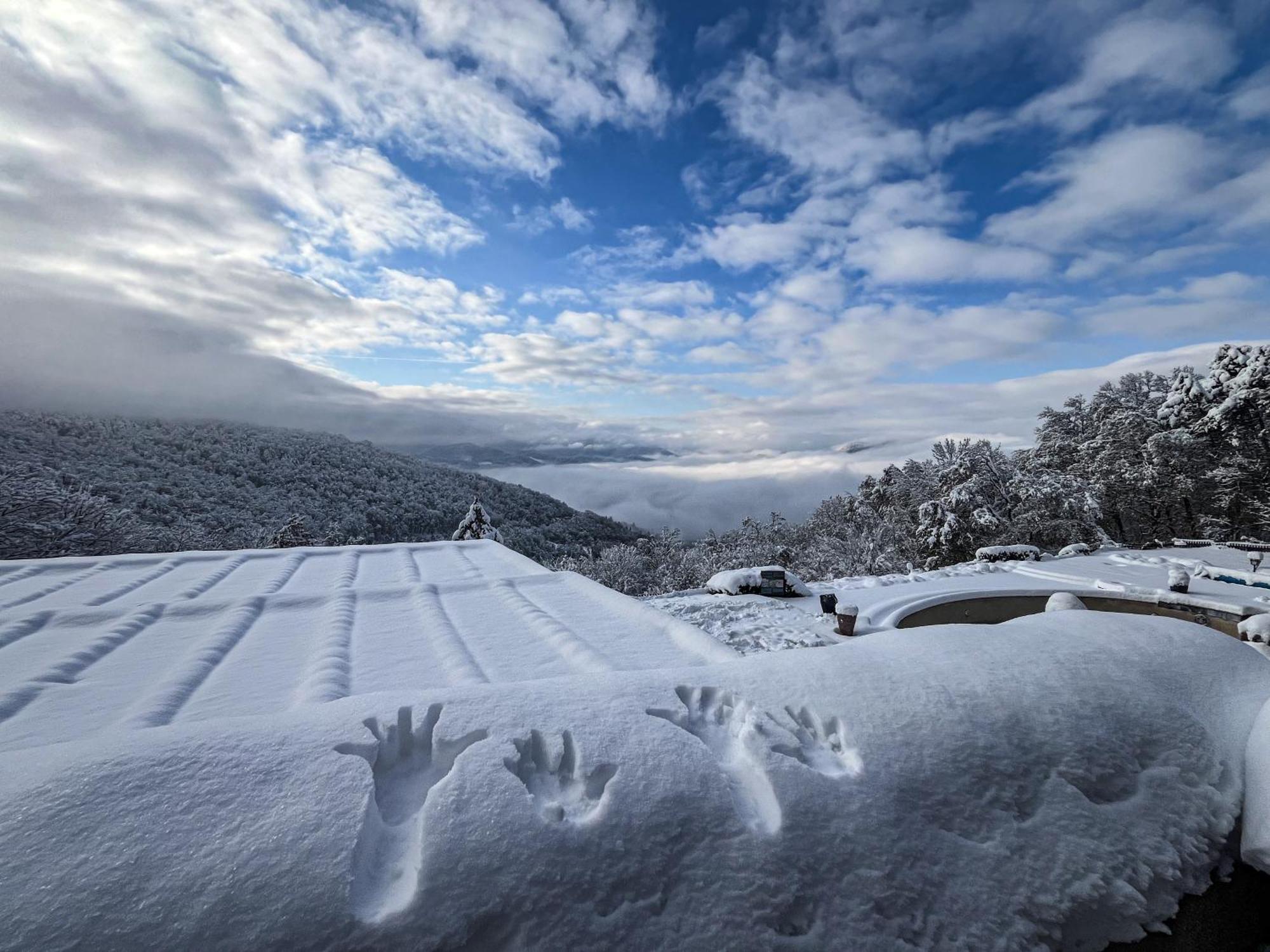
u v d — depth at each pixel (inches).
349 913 80.0
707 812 102.0
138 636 250.5
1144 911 109.2
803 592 624.4
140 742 105.7
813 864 98.8
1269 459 1311.5
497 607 307.1
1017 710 133.2
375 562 454.0
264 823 89.9
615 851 94.0
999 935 99.0
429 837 90.1
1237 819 125.3
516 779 102.7
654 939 86.9
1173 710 142.0
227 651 231.9
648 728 118.4
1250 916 120.3
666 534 2132.1
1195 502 1425.9
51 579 361.1
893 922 96.0
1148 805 122.2
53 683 195.0
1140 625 179.2
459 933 81.3
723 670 145.9
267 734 109.4
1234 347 1384.1
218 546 1737.2
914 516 1549.0
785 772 111.0
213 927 76.1
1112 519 1571.1
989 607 611.2
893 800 110.6
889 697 133.9
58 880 78.6
